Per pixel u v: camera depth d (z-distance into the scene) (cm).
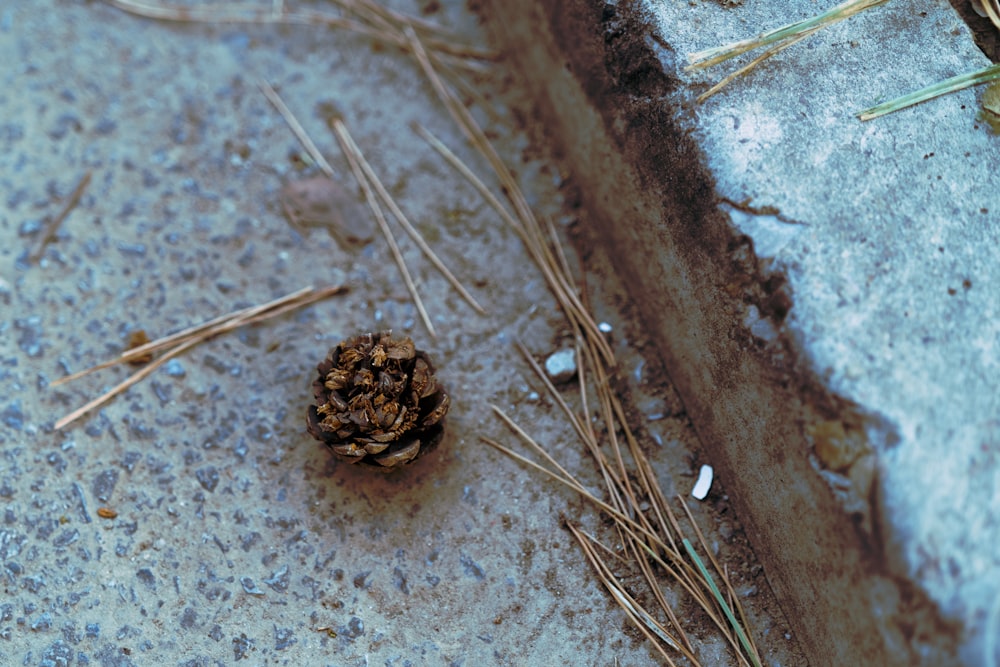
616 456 78
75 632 75
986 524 69
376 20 85
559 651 75
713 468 77
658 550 76
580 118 79
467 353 79
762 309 73
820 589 73
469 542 76
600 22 77
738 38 75
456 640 75
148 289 80
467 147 83
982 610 69
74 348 79
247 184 82
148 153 82
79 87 83
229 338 79
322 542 76
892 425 70
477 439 78
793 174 73
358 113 83
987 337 71
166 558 76
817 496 72
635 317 79
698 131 74
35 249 80
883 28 75
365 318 80
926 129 73
